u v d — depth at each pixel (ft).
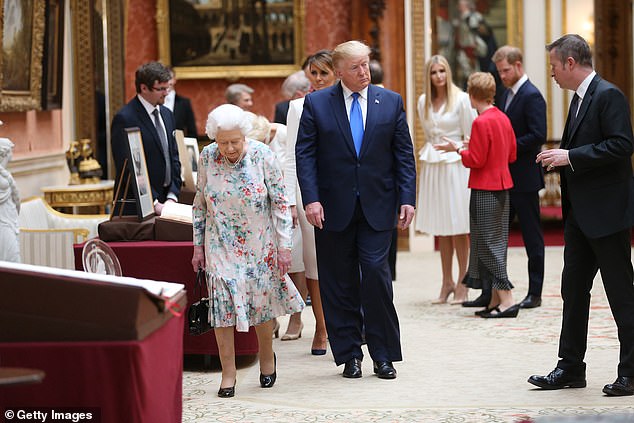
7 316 31.45
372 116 50.14
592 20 134.31
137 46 120.37
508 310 67.62
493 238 67.56
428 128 74.59
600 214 44.57
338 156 50.11
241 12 118.93
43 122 80.23
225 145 45.50
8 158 50.03
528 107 70.18
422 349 57.72
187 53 119.55
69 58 91.40
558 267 93.97
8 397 31.24
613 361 52.90
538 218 71.31
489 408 43.80
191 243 52.60
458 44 132.67
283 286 47.60
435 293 80.23
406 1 104.73
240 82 120.57
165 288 35.40
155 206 59.47
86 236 63.16
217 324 46.47
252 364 54.95
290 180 55.36
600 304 72.13
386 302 50.24
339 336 51.01
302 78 67.36
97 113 96.68
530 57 134.62
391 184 50.55
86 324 31.40
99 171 82.94
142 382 31.19
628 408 43.11
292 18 118.93
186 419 42.83
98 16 96.17
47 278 31.32
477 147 66.44
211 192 46.57
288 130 55.83
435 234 73.67
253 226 46.75
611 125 44.06
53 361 31.14
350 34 119.24
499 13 132.87
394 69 105.81
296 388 48.62
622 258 44.96
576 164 44.06
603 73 127.24
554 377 46.98
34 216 67.31
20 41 70.59
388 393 47.09
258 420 42.50
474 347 58.03
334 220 50.14
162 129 64.13
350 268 51.03
